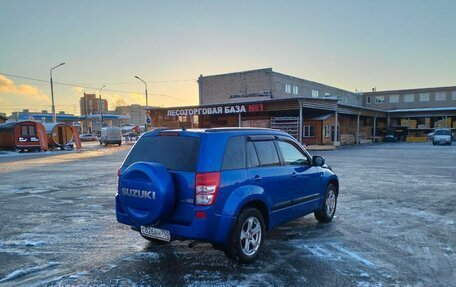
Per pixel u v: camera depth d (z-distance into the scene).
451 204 8.27
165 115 39.53
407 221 6.72
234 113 35.22
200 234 3.99
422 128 53.62
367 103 68.75
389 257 4.81
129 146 43.22
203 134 4.27
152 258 4.79
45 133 33.97
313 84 54.12
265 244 5.34
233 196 4.23
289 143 5.64
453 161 19.56
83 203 8.56
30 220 6.91
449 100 59.78
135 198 4.19
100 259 4.77
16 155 28.77
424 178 12.76
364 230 6.11
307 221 6.71
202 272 4.30
